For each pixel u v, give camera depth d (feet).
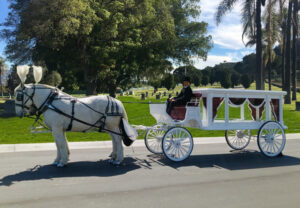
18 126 47.42
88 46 88.38
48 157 24.97
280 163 23.34
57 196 15.07
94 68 94.84
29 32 79.36
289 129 48.08
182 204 13.93
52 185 16.98
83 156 25.71
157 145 27.73
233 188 16.51
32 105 20.88
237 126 25.13
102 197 14.90
